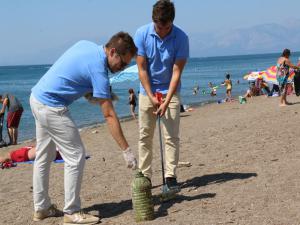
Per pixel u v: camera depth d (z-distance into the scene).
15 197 6.62
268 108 17.41
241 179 6.14
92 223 4.93
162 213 5.04
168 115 5.71
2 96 14.73
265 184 5.75
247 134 10.09
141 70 5.66
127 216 5.10
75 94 4.83
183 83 54.50
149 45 5.59
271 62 135.88
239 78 59.81
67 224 4.95
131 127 16.67
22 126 21.17
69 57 4.82
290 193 5.28
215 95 35.59
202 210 4.99
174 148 5.78
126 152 4.79
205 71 95.50
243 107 20.31
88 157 9.50
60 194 6.52
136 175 4.88
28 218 5.43
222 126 12.48
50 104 4.79
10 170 8.98
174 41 5.56
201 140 10.09
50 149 5.20
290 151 7.67
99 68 4.68
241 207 4.96
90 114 25.42
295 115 12.88
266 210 4.79
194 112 20.70
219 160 7.60
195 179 6.43
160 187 6.23
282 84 17.11
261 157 7.43
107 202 5.80
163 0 5.34
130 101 21.39
